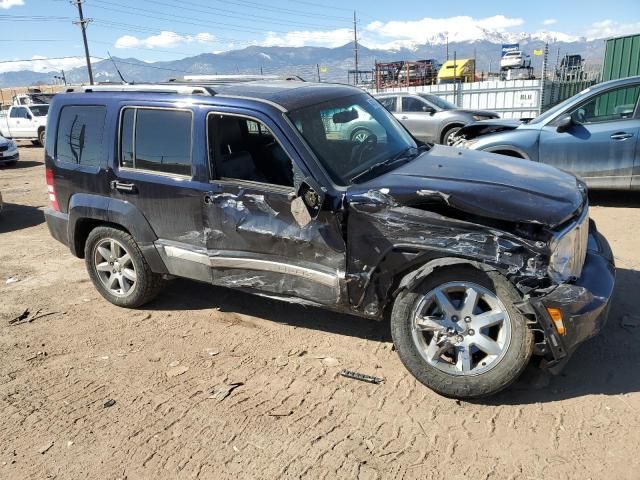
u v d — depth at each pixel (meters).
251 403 3.41
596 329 3.10
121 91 4.49
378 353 3.90
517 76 31.23
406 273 3.39
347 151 3.82
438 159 3.97
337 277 3.54
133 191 4.37
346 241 3.47
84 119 4.64
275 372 3.74
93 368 3.94
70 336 4.46
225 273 4.09
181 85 4.33
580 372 3.50
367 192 3.37
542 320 2.96
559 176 3.72
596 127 7.09
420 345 3.32
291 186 3.68
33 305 5.14
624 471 2.67
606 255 3.62
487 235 3.07
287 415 3.27
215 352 4.06
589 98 7.20
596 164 7.12
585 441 2.89
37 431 3.25
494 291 3.12
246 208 3.82
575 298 2.94
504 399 3.29
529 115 20.11
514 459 2.80
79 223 4.86
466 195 3.17
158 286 4.78
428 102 14.16
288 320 4.51
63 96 4.84
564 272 3.07
